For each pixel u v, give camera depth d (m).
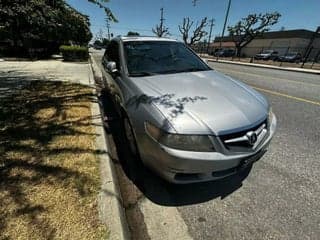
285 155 3.35
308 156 3.34
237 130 2.19
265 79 10.87
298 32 49.19
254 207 2.36
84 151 2.92
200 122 2.15
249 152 2.25
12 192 2.15
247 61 30.45
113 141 3.78
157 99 2.50
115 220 1.91
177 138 2.10
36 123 3.75
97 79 8.97
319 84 9.67
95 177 2.42
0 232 1.74
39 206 2.00
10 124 3.69
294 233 2.05
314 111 5.40
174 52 3.89
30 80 7.70
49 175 2.42
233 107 2.40
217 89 2.80
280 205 2.38
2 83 7.05
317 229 2.10
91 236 1.75
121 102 3.24
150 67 3.46
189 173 2.19
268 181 2.76
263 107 2.64
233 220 2.19
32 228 1.79
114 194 2.20
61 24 6.46
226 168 2.21
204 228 2.10
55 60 17.42
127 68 3.40
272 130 2.66
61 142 3.13
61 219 1.88
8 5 4.95
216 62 26.12
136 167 3.05
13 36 13.19
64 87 6.58
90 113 4.30
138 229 2.08
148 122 2.34
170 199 2.47
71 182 2.32
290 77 12.24
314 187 2.66
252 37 47.88
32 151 2.87
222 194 2.54
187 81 3.01
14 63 14.02
